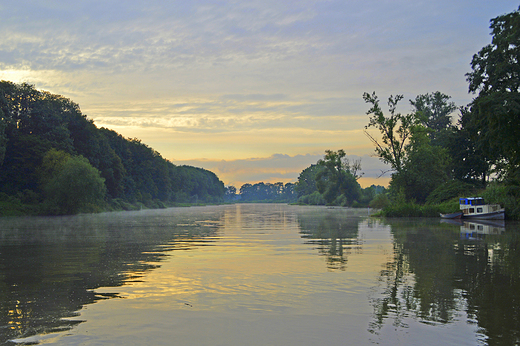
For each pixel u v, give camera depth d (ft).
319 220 173.06
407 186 224.94
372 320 27.86
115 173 379.35
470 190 203.51
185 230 117.50
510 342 23.66
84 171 241.96
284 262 53.67
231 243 79.56
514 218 157.89
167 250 68.23
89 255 61.82
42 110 283.79
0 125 232.73
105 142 373.40
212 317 28.71
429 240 82.69
